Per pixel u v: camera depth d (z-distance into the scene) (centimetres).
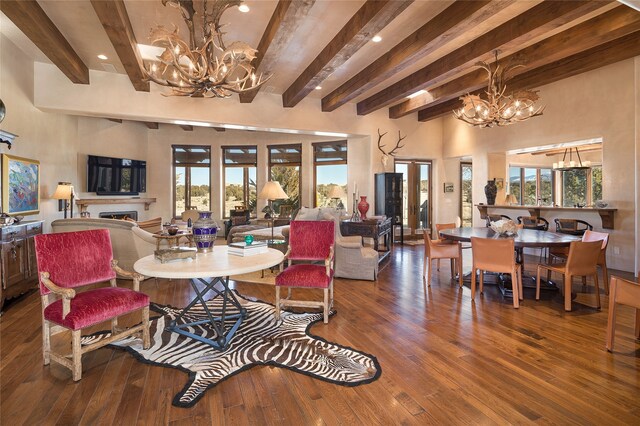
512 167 1058
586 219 594
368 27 368
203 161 994
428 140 880
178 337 288
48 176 586
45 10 374
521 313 347
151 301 391
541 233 448
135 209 889
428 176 935
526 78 604
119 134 848
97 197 793
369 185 802
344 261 497
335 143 906
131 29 405
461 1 359
